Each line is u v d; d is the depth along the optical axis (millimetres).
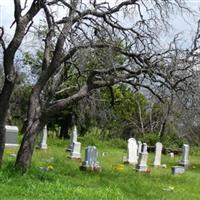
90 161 21703
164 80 19531
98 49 18906
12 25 17203
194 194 18578
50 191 14266
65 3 17641
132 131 53875
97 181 18078
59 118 46875
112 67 19047
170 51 19422
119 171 22906
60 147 35406
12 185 14531
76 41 17656
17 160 17609
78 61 19344
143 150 31438
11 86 17250
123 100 42656
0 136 17375
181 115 27891
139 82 19891
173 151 43312
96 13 18141
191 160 38312
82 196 14266
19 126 45094
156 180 21156
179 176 24156
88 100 23406
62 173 19125
